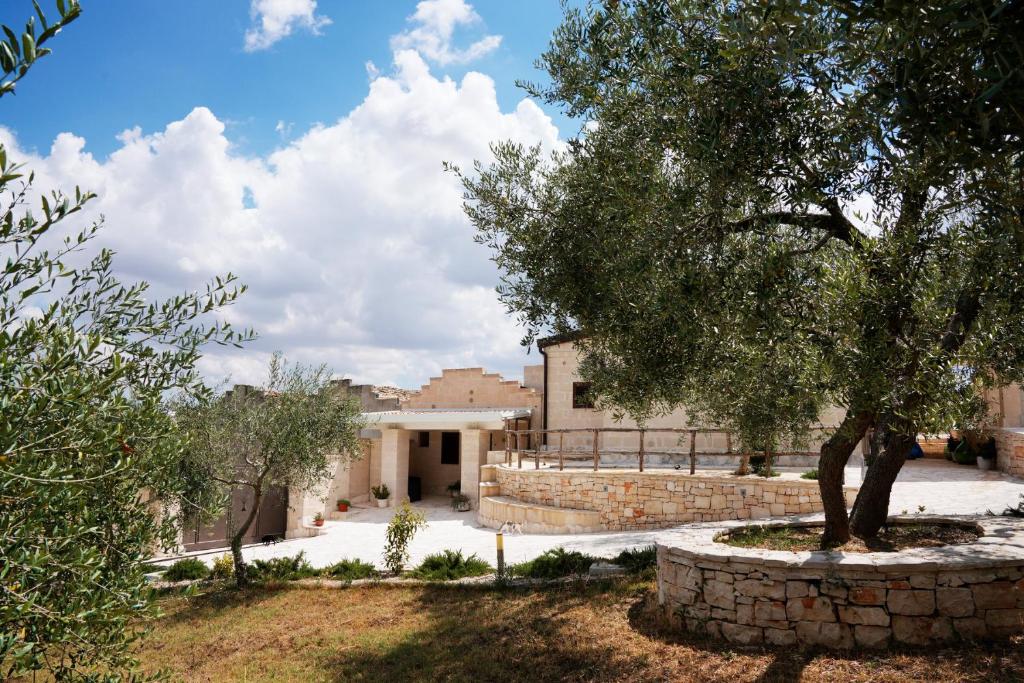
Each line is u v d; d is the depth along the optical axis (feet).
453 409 88.33
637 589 31.01
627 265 20.51
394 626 30.55
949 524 29.19
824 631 21.30
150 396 12.28
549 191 25.52
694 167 17.90
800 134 14.60
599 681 21.42
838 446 24.90
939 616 20.31
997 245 15.10
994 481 53.52
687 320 18.44
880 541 25.64
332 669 25.59
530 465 69.10
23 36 6.95
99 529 10.91
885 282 18.01
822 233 24.03
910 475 59.72
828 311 17.04
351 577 40.22
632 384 26.76
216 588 40.83
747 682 19.53
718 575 23.50
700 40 16.21
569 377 74.74
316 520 66.08
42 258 10.85
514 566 38.73
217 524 64.03
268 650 28.91
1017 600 20.36
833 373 16.66
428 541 55.11
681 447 68.80
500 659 24.58
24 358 9.85
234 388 42.55
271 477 42.83
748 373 21.97
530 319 26.68
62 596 9.94
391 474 79.87
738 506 49.85
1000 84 6.86
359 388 94.22
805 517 32.96
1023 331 16.88
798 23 9.14
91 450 9.93
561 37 23.81
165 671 12.16
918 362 17.19
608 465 67.92
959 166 9.71
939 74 8.29
